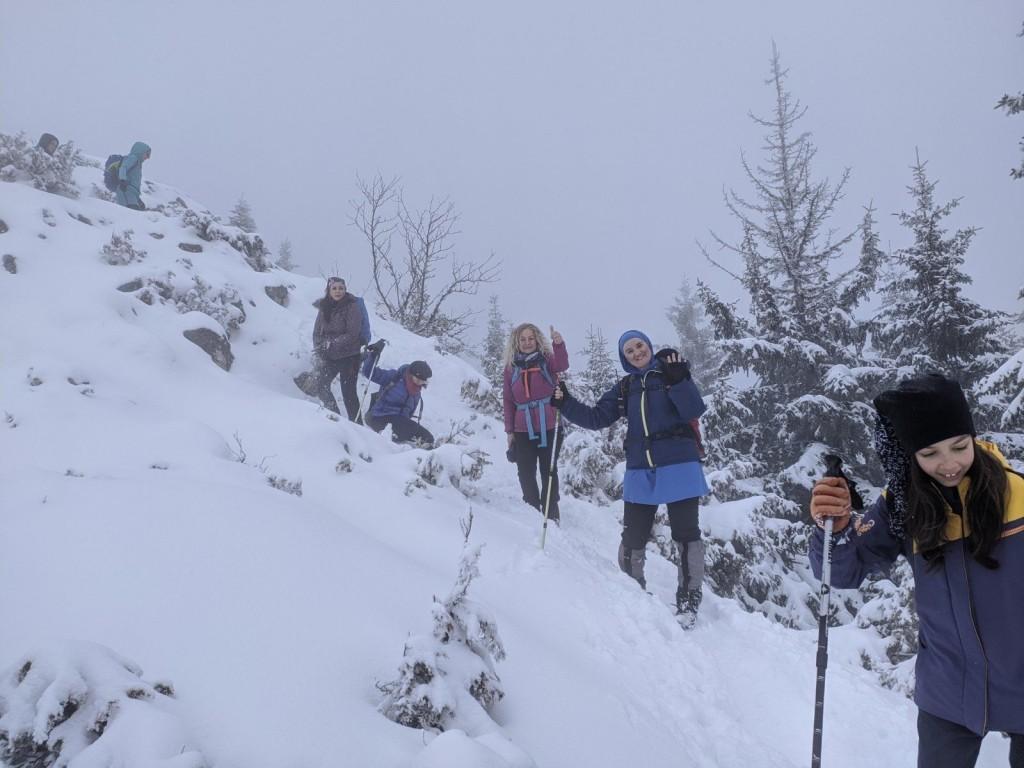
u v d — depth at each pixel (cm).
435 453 697
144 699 211
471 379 1202
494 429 1104
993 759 373
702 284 1617
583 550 621
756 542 866
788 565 1000
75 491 381
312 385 1028
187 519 351
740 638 504
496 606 414
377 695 254
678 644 455
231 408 732
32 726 195
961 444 214
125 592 284
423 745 231
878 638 588
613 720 311
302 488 586
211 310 999
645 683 388
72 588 286
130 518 345
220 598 288
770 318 1590
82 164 1477
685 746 322
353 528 438
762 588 873
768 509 957
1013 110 1029
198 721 217
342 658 269
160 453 530
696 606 504
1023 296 1062
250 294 1141
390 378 921
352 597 319
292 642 269
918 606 235
